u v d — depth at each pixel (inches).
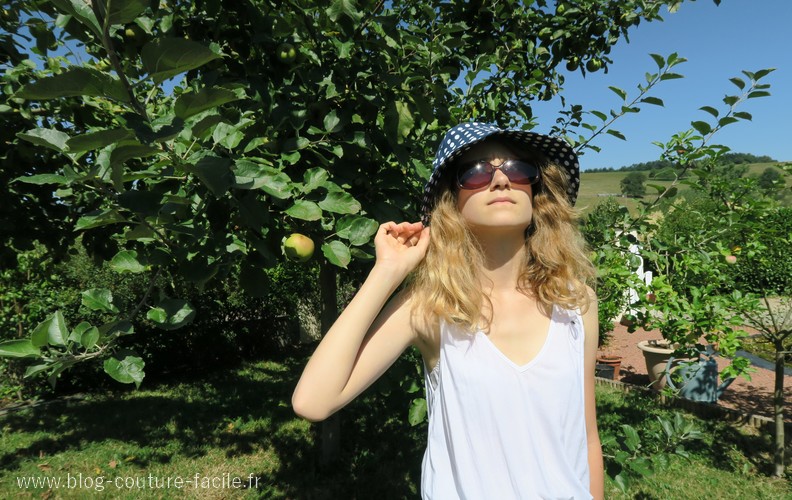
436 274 49.3
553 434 47.4
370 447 203.8
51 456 210.4
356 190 99.6
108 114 114.4
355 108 101.6
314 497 171.2
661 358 270.2
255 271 79.5
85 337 58.4
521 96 155.7
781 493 173.3
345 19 92.0
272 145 88.5
